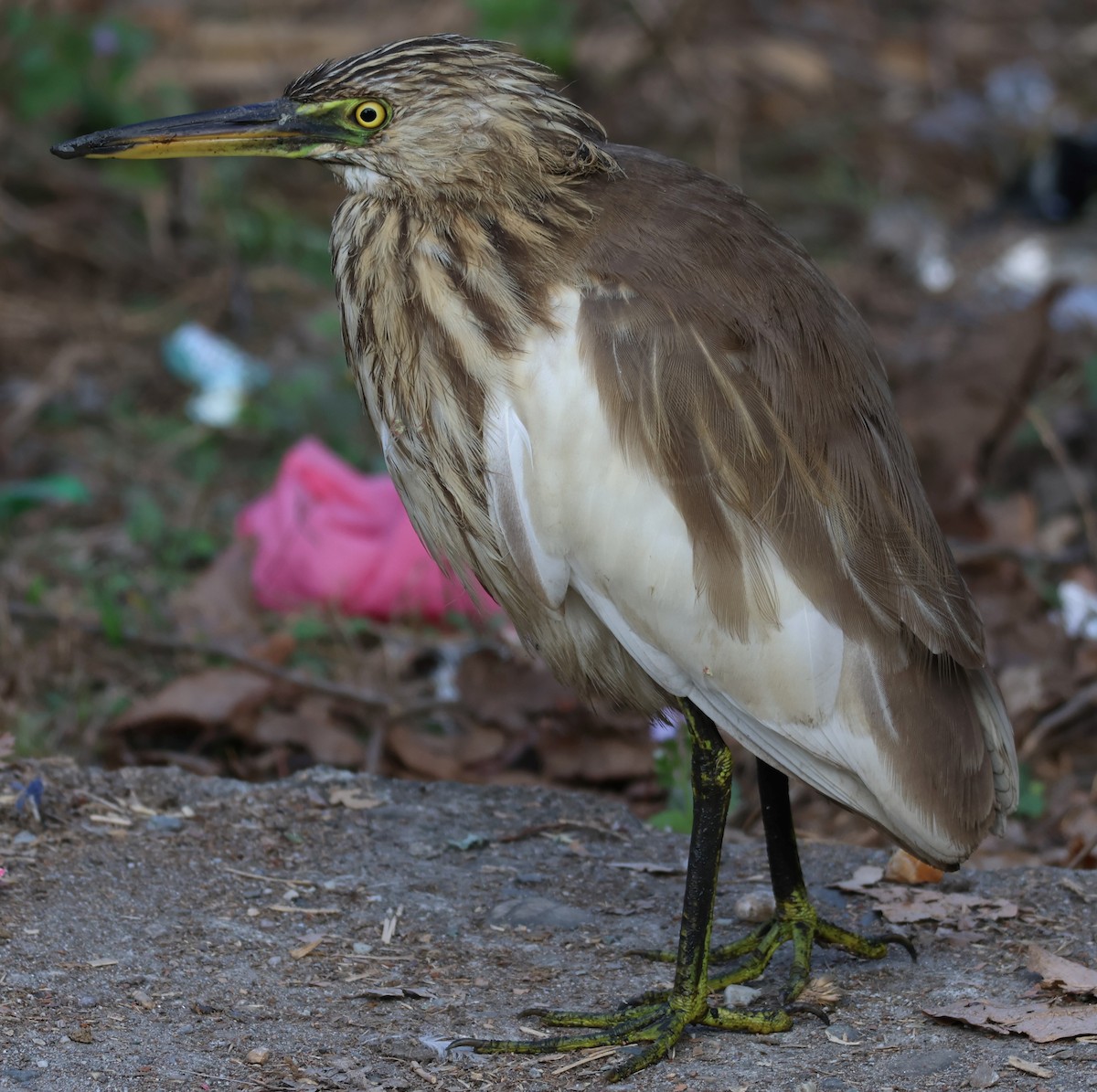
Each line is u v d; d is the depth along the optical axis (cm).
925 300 1574
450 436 568
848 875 696
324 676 948
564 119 575
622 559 541
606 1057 545
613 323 543
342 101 581
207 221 1559
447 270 562
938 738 546
